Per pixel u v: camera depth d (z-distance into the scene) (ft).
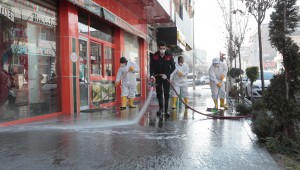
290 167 15.83
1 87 25.93
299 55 19.70
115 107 41.68
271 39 20.80
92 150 17.74
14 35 27.68
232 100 54.29
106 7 40.65
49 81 32.35
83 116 31.91
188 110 37.73
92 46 41.34
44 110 31.42
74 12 34.68
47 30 32.22
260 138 19.98
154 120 29.04
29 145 18.67
